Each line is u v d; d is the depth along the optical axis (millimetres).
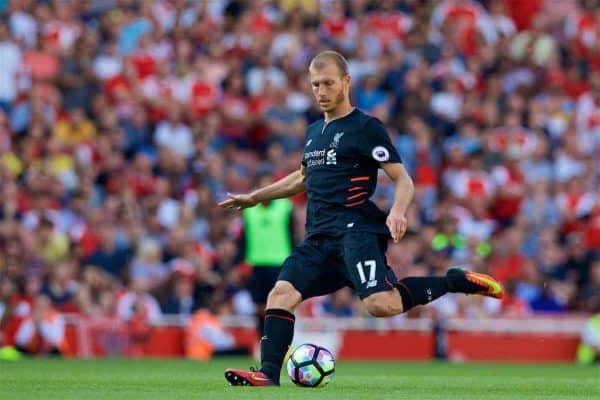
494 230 71812
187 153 72875
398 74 78500
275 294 28781
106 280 59375
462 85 79688
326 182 28672
